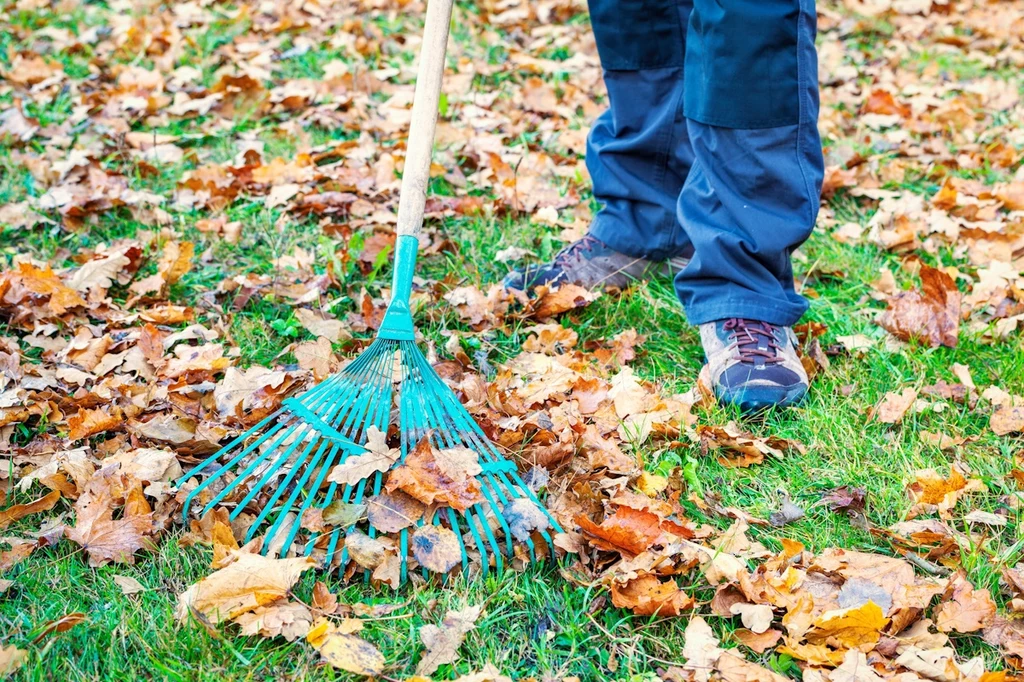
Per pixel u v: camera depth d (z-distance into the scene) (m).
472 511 1.82
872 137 3.74
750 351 2.23
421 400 1.93
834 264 2.87
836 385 2.33
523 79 4.23
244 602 1.61
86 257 2.78
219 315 2.55
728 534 1.82
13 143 3.45
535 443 2.04
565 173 3.37
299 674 1.54
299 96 3.86
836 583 1.73
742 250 2.23
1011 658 1.60
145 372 2.28
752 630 1.62
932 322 2.51
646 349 2.47
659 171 2.58
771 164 2.15
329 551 1.71
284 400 2.07
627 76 2.51
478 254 2.86
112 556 1.73
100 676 1.53
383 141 3.62
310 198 3.09
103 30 4.54
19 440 2.06
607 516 1.84
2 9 4.66
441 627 1.60
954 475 1.95
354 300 2.64
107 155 3.43
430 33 2.04
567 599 1.68
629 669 1.58
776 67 2.07
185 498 1.85
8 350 2.31
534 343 2.45
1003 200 3.21
